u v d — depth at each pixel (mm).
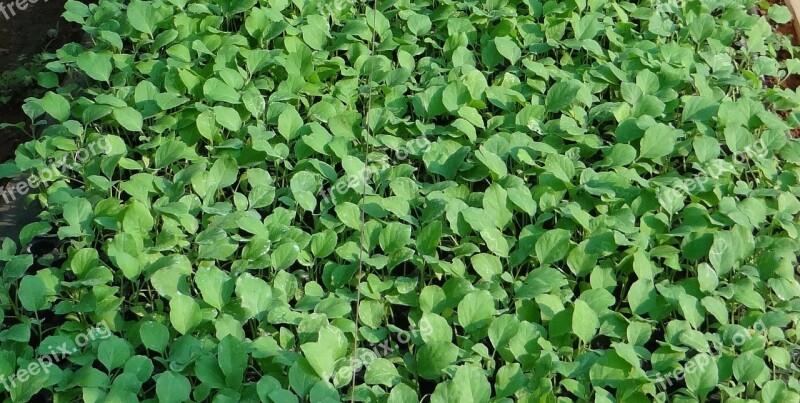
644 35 2779
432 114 2533
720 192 2359
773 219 2324
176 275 2160
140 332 2076
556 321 2123
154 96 2508
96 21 2713
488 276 2207
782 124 2502
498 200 2309
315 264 2275
